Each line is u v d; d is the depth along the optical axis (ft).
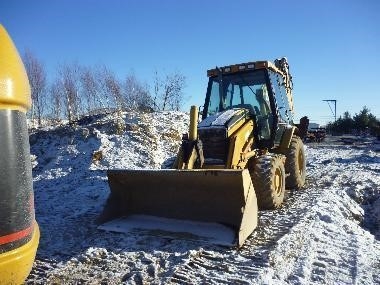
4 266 7.44
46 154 38.29
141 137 39.88
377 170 31.65
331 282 11.15
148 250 13.75
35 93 84.43
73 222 17.78
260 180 17.85
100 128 41.39
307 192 23.04
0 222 7.47
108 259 13.14
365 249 13.91
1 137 7.52
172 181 15.96
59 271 12.27
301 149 25.41
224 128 17.69
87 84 83.20
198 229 15.24
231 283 11.09
